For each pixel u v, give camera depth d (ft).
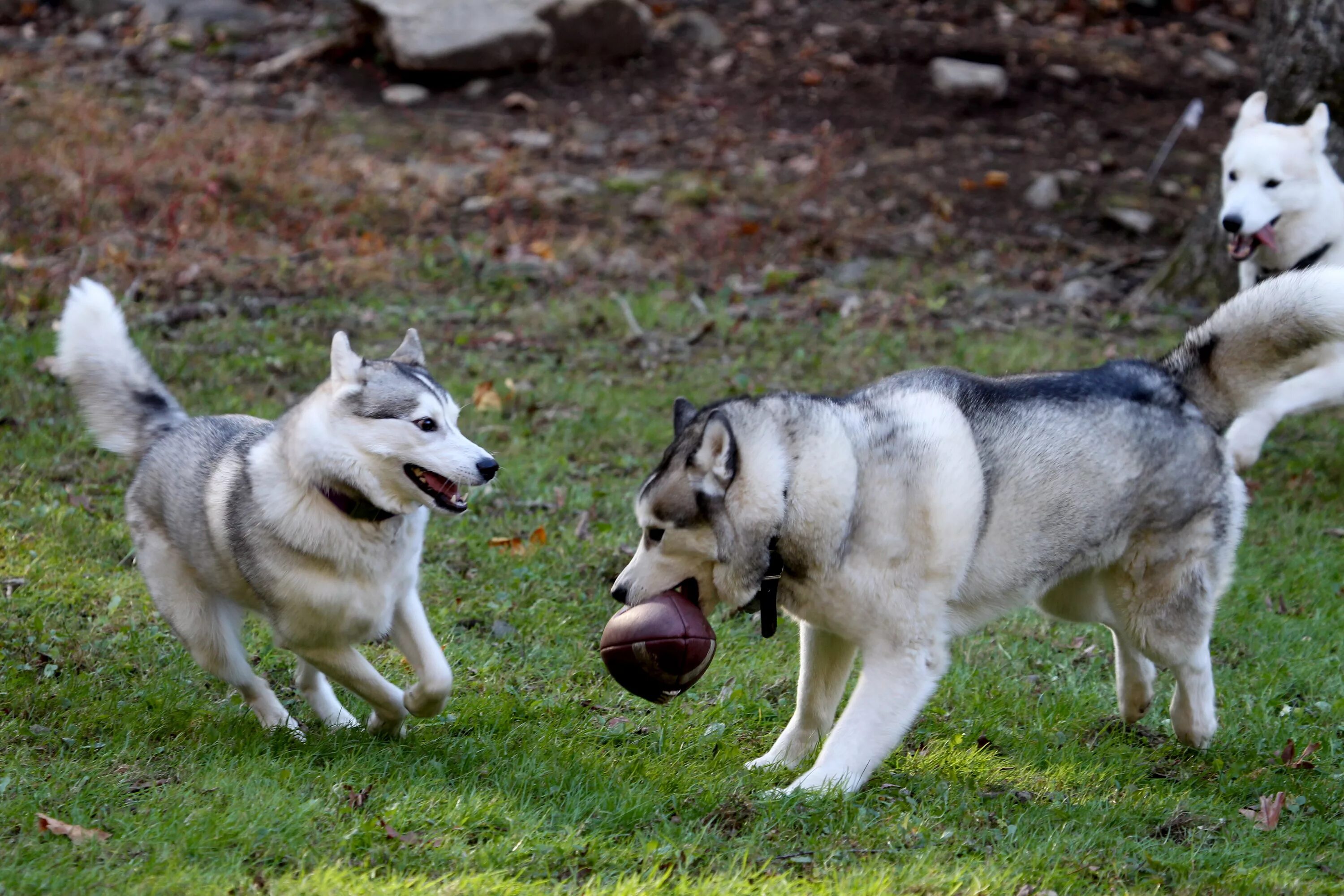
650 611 20.75
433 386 22.03
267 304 48.88
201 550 22.33
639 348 47.62
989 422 21.74
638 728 24.27
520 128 69.26
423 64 72.02
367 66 74.18
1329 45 47.21
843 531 20.71
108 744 21.72
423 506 22.47
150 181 58.44
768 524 20.57
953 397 21.89
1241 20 85.66
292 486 21.04
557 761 22.26
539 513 34.37
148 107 66.80
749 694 26.27
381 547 21.58
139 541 23.53
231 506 21.58
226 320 46.80
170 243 52.54
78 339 24.71
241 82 72.02
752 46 78.84
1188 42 81.97
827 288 54.03
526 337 47.88
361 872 18.03
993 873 18.93
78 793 19.77
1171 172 67.92
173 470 23.07
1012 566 22.03
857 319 50.75
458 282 53.42
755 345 48.16
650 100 73.05
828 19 82.07
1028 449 21.72
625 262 55.42
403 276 53.47
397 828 19.25
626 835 19.83
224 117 65.87
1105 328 50.75
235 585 22.26
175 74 71.87
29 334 43.39
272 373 42.45
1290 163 39.58
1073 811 21.68
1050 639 30.01
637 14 76.02
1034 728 25.31
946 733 24.89
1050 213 63.93
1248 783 23.34
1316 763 24.38
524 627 28.55
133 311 46.68
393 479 21.39
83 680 24.29
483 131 68.74
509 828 19.56
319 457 20.81
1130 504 22.50
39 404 38.40
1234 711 26.48
